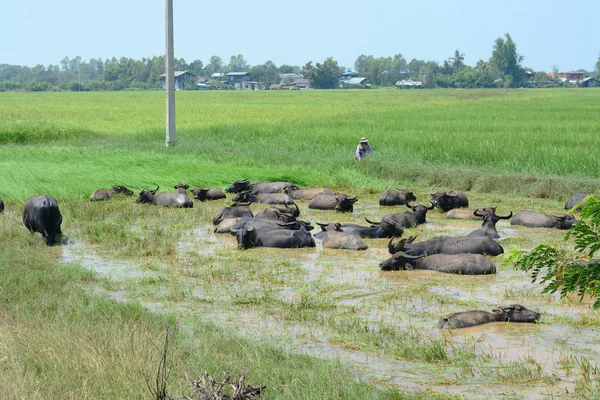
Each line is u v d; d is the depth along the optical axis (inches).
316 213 2379.4
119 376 947.3
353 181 2938.0
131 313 1257.4
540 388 987.9
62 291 1417.3
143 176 2920.8
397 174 3036.4
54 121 6250.0
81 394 904.9
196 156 3577.8
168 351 1048.2
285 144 3996.1
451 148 3447.3
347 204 2379.4
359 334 1196.5
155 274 1610.5
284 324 1269.7
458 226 2155.5
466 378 1025.5
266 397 920.3
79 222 2155.5
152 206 2459.4
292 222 1969.7
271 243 1878.7
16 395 879.7
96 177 2861.7
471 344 1168.8
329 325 1258.0
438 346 1112.2
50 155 3543.3
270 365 1018.1
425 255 1691.7
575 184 2605.8
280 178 2972.4
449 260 1636.3
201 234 2049.7
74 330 1135.0
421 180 2940.5
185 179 2903.5
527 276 1599.4
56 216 1908.2
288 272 1628.9
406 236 2005.4
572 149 3361.2
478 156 3255.4
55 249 1840.6
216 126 5339.6
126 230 2073.1
